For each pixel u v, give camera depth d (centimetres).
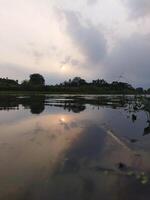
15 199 1233
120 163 1612
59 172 1527
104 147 2008
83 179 1430
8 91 12369
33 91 13100
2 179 1434
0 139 2241
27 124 2939
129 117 3600
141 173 1495
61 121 3178
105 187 1338
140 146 2030
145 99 4759
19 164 1650
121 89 14125
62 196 1259
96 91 14088
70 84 15850
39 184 1378
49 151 1908
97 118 3491
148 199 1223
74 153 1867
